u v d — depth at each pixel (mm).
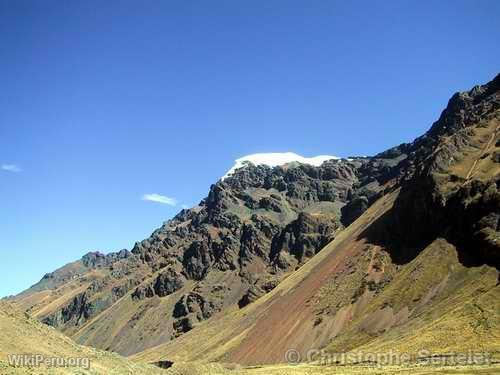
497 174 159625
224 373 127062
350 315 165250
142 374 103625
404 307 147250
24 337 94062
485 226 147500
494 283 131375
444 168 185375
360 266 186875
